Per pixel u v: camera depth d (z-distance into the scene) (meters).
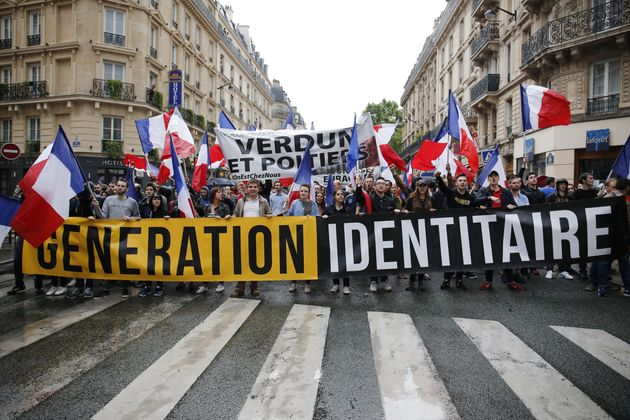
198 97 33.03
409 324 4.61
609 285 6.33
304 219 6.03
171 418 2.77
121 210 6.21
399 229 6.04
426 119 40.97
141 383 3.26
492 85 21.98
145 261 6.00
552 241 5.95
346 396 3.04
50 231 5.29
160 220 6.05
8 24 24.53
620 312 5.03
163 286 6.64
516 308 5.23
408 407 2.88
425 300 5.66
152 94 25.39
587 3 14.82
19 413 2.83
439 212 6.05
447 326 4.54
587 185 7.33
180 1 29.34
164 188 8.45
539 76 17.50
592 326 4.52
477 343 4.04
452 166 8.70
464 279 7.04
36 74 24.22
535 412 2.82
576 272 7.30
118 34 23.83
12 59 24.28
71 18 23.30
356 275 6.00
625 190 5.97
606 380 3.27
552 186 9.42
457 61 29.80
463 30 29.03
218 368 3.52
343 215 6.04
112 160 23.58
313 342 4.09
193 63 31.72
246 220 6.03
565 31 15.15
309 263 6.00
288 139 7.83
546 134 16.55
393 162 9.39
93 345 4.03
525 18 18.47
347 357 3.73
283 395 3.06
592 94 15.10
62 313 5.08
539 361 3.62
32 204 5.23
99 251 6.02
